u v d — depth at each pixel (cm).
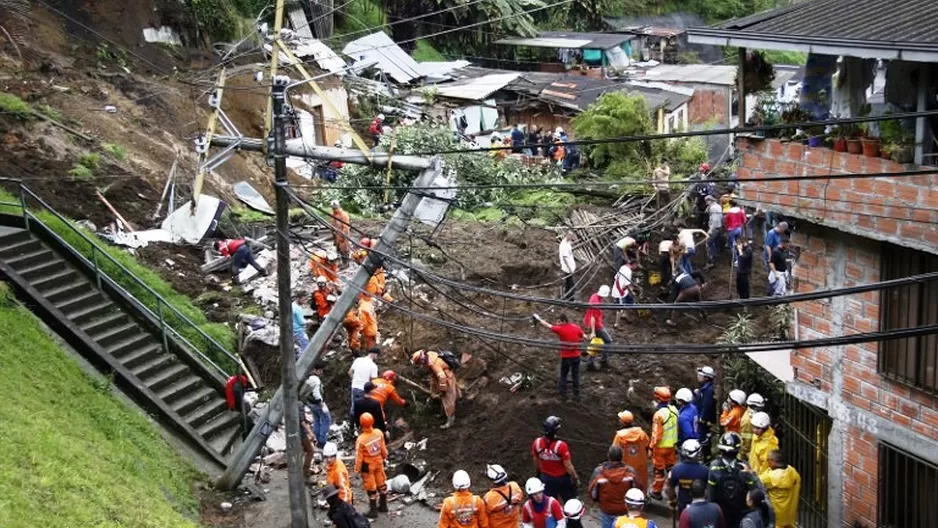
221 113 1681
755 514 1338
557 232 2689
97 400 1725
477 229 2748
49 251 1980
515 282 2458
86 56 3070
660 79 4338
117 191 2477
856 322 1464
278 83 1484
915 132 1338
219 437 1886
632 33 5038
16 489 1296
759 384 1906
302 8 4197
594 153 3206
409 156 1648
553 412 1866
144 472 1611
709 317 2308
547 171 3183
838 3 1540
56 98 2734
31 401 1566
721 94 4203
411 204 1677
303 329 2069
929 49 1209
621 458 1514
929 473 1388
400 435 1919
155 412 1831
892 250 1398
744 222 2503
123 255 2214
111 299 1992
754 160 1522
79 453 1491
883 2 1495
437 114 3759
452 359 1931
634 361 2089
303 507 1611
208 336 1966
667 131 3331
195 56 3450
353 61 3941
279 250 1545
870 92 1616
